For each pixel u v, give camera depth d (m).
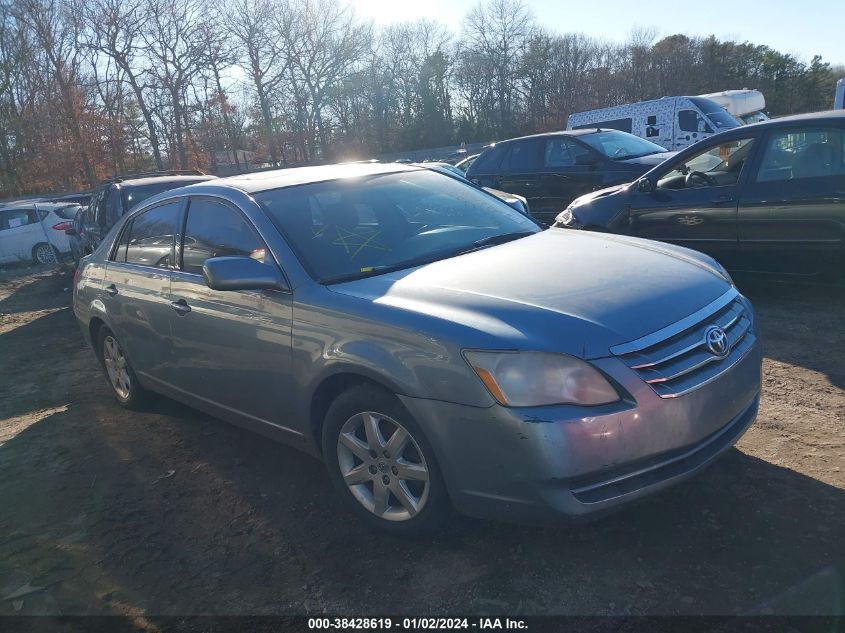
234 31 46.84
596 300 2.92
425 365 2.81
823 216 5.77
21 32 38.09
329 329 3.19
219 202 4.08
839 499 3.09
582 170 10.04
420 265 3.55
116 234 5.19
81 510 3.80
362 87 54.53
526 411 2.61
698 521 3.05
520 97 56.34
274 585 2.97
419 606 2.74
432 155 45.06
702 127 15.08
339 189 4.13
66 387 6.27
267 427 3.76
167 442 4.61
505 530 3.15
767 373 4.66
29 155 39.28
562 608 2.63
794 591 2.57
